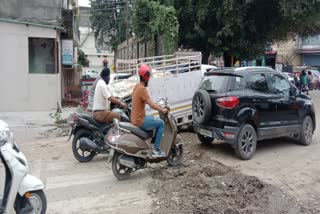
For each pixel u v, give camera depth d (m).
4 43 15.69
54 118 13.99
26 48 16.09
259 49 22.03
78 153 7.98
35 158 8.32
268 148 9.25
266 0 20.06
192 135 10.62
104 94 7.77
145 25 21.73
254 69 8.71
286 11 19.36
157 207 5.50
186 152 8.73
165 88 10.19
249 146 8.20
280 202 5.82
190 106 10.72
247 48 21.58
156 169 7.31
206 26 21.59
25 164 4.55
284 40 25.25
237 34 21.00
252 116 8.15
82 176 6.97
